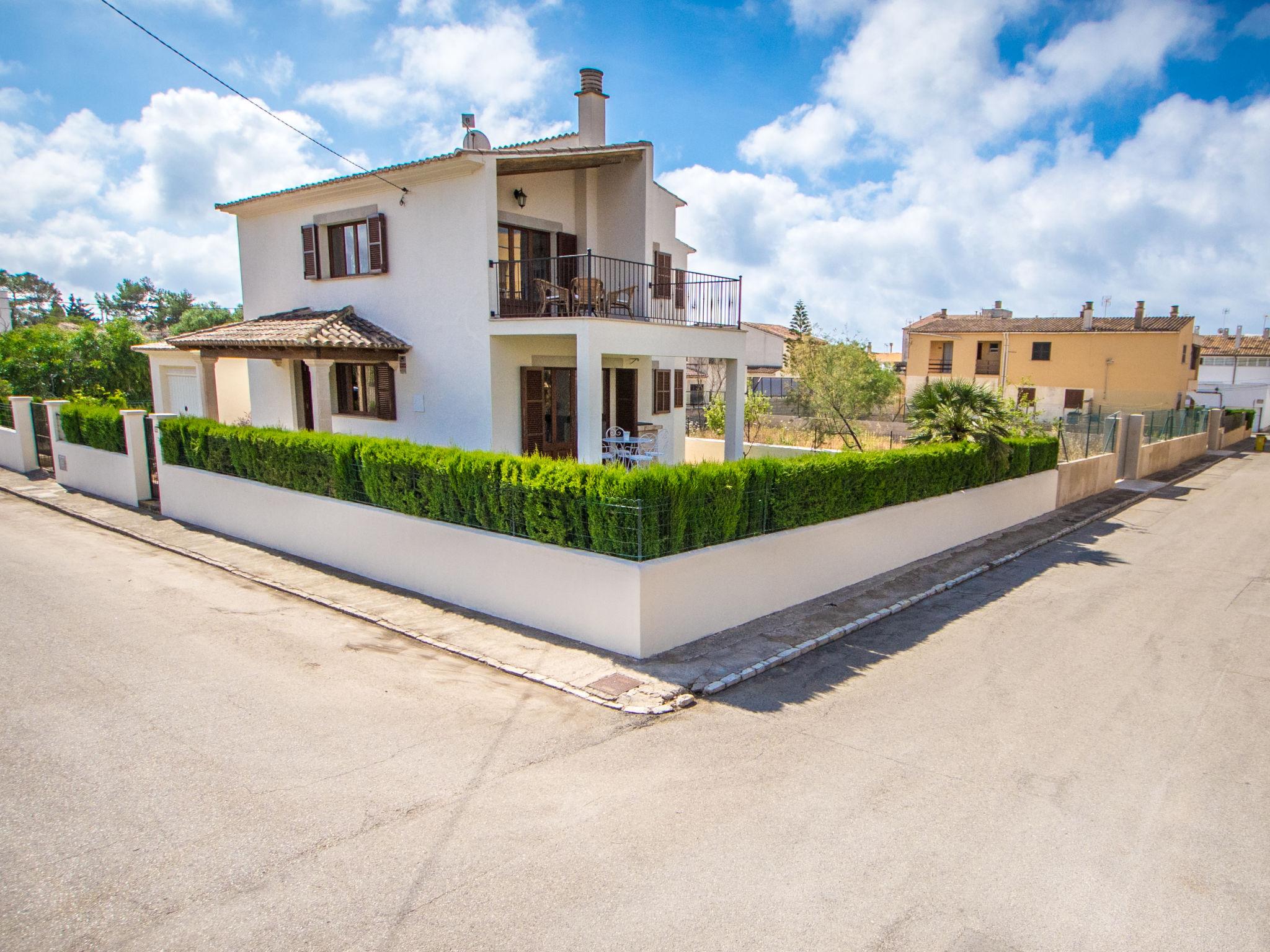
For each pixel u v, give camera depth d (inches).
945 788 203.3
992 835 181.3
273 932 141.0
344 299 621.6
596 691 257.0
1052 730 242.4
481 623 323.0
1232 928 150.4
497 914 147.5
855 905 153.6
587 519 305.4
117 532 487.2
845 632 329.7
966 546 510.0
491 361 524.1
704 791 196.9
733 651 298.2
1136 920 151.9
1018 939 145.3
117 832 171.2
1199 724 249.8
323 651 289.3
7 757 203.6
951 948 142.1
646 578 282.4
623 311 601.9
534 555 313.4
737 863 166.2
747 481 340.8
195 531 485.1
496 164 519.5
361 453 396.8
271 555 429.4
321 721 230.4
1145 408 1578.5
